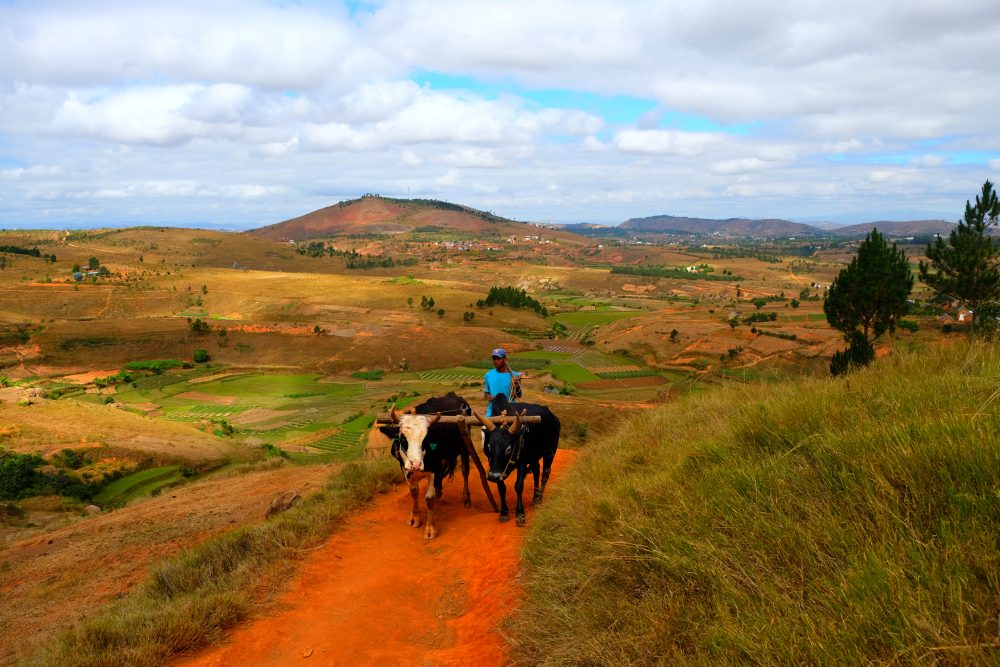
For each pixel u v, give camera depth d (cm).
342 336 15500
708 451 549
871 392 549
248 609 553
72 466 4112
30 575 972
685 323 15162
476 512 862
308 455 5719
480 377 13138
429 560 698
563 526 573
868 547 294
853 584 279
